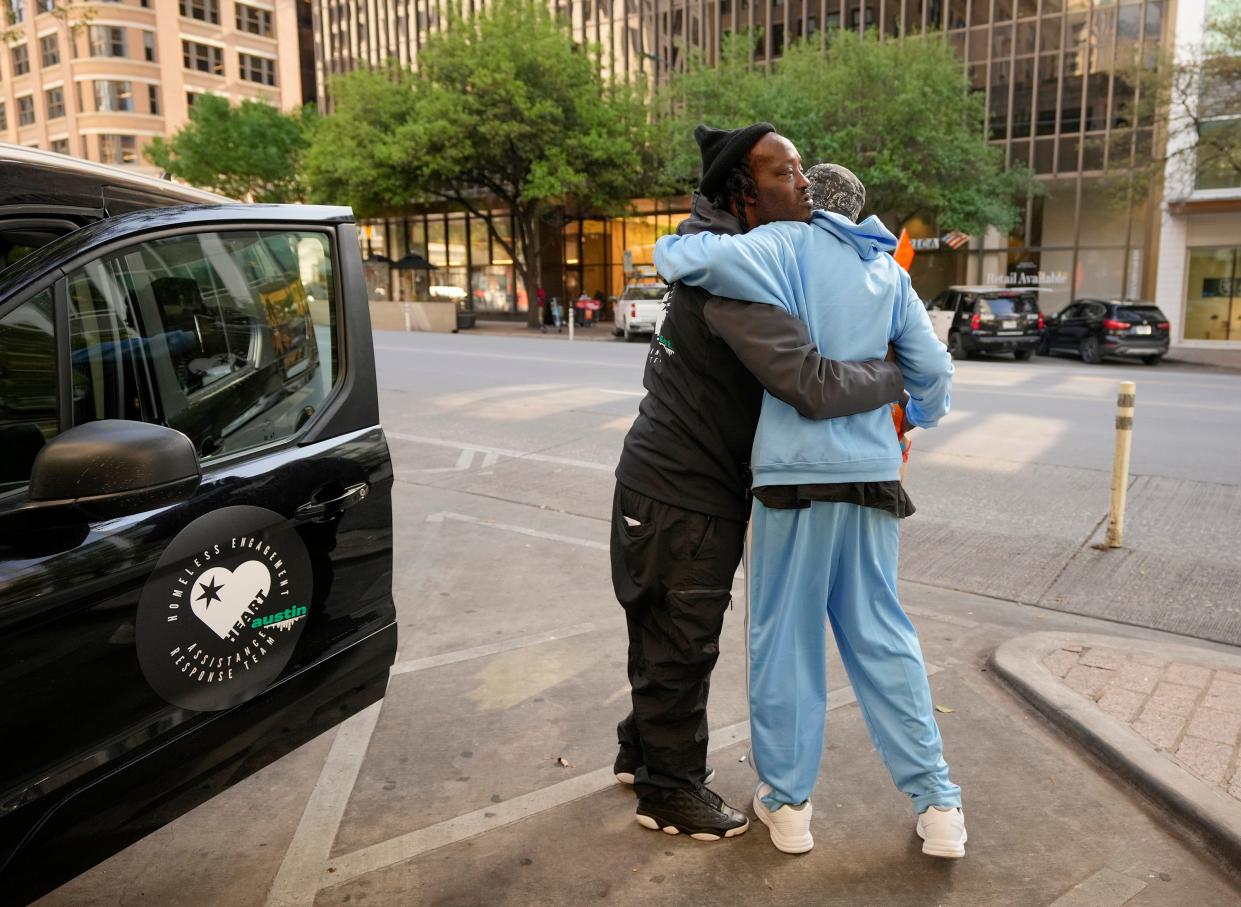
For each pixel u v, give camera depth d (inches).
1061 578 188.1
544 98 1069.8
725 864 94.5
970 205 912.3
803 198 88.0
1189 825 98.7
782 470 85.3
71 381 78.0
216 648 80.8
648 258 1486.2
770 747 94.0
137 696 74.4
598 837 99.7
